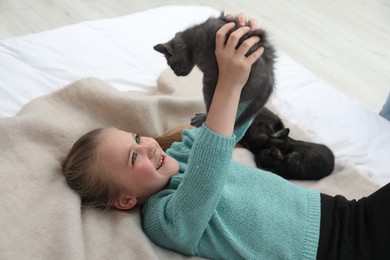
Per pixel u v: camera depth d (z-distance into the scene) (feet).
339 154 5.51
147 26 6.89
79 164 4.10
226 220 3.86
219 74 3.35
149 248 3.64
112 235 3.75
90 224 3.81
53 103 4.85
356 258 3.70
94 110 4.91
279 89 6.30
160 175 4.06
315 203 4.01
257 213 3.85
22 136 4.17
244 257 3.72
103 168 4.03
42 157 4.15
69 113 4.80
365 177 5.11
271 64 3.53
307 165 5.23
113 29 6.71
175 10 7.39
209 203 3.49
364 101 9.18
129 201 4.09
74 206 3.79
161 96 5.36
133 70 6.17
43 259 3.31
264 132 5.70
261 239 3.76
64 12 10.28
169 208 3.71
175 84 5.98
